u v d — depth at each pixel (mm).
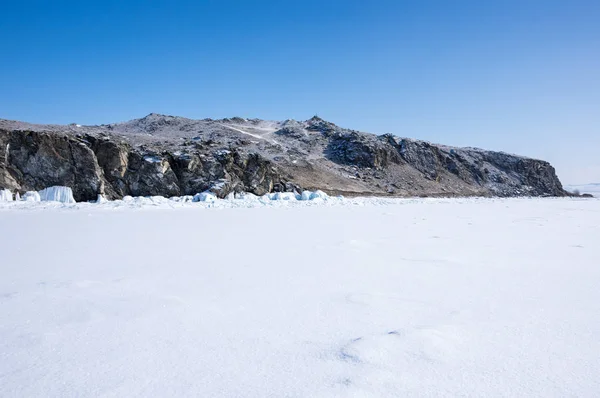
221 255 8148
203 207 24234
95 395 2771
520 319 4387
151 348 3564
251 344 3660
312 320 4316
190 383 2936
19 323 4176
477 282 6043
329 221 15695
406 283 5969
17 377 3039
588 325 4203
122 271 6641
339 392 2811
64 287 5590
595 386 2936
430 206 28859
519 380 3025
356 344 3600
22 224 13891
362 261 7590
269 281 6031
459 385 2943
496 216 19406
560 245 9781
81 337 3812
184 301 4973
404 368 3199
